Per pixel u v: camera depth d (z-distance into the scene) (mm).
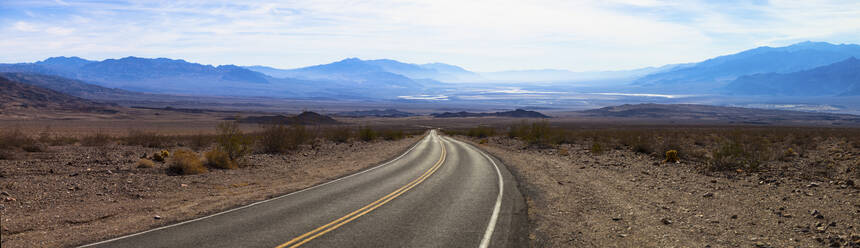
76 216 10484
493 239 8734
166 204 12180
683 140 36094
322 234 9109
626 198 12586
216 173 18484
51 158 21234
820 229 8445
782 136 36906
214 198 13148
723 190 13227
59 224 9773
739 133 39844
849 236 7941
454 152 33094
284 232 9258
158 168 18875
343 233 9195
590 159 24828
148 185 14953
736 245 7875
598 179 16781
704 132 49562
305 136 33656
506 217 10633
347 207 11883
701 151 25172
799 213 9883
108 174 16672
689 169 18453
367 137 50000
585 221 10031
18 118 137750
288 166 22031
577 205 11898
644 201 12070
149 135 37500
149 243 8445
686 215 10234
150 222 10102
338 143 41938
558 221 10109
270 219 10414
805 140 31562
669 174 17328
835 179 14281
